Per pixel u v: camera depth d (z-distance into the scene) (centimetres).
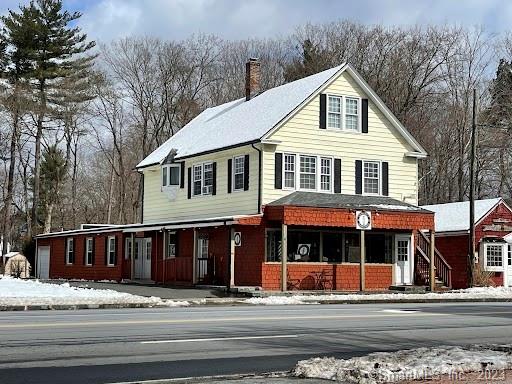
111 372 993
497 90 6200
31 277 5262
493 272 4059
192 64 6725
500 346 1227
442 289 3559
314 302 2706
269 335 1423
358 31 6384
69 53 6188
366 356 1095
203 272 3594
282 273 3106
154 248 4075
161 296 2825
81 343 1246
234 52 6794
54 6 6116
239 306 2458
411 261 3641
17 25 6003
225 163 3634
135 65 6650
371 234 3562
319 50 6438
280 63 6738
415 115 6141
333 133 3550
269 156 3372
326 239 3428
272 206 3209
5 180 7438
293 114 3431
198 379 946
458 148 6069
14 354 1118
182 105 6650
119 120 6775
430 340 1406
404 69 6116
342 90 3603
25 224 7431
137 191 7262
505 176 6100
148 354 1153
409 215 3397
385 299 2878
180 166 4044
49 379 929
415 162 3778
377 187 3653
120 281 3994
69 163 7281
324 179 3522
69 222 7912
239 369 1044
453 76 6150
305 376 961
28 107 5878
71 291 2802
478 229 4050
